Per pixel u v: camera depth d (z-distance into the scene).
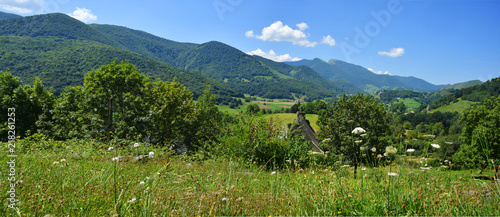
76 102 30.00
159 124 27.91
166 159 7.34
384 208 2.92
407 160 4.30
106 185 3.62
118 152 7.01
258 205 3.08
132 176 4.23
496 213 2.64
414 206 2.93
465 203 2.92
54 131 30.31
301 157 9.10
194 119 28.02
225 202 2.97
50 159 6.56
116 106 29.48
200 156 10.71
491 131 17.17
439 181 3.70
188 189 3.69
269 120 11.80
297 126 11.62
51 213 2.65
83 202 2.94
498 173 3.29
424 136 4.71
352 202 3.07
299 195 3.38
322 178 4.18
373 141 29.03
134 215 2.68
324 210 2.83
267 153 9.72
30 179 3.75
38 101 33.97
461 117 32.03
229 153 10.64
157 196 3.13
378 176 3.83
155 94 29.98
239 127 11.78
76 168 4.86
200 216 2.66
